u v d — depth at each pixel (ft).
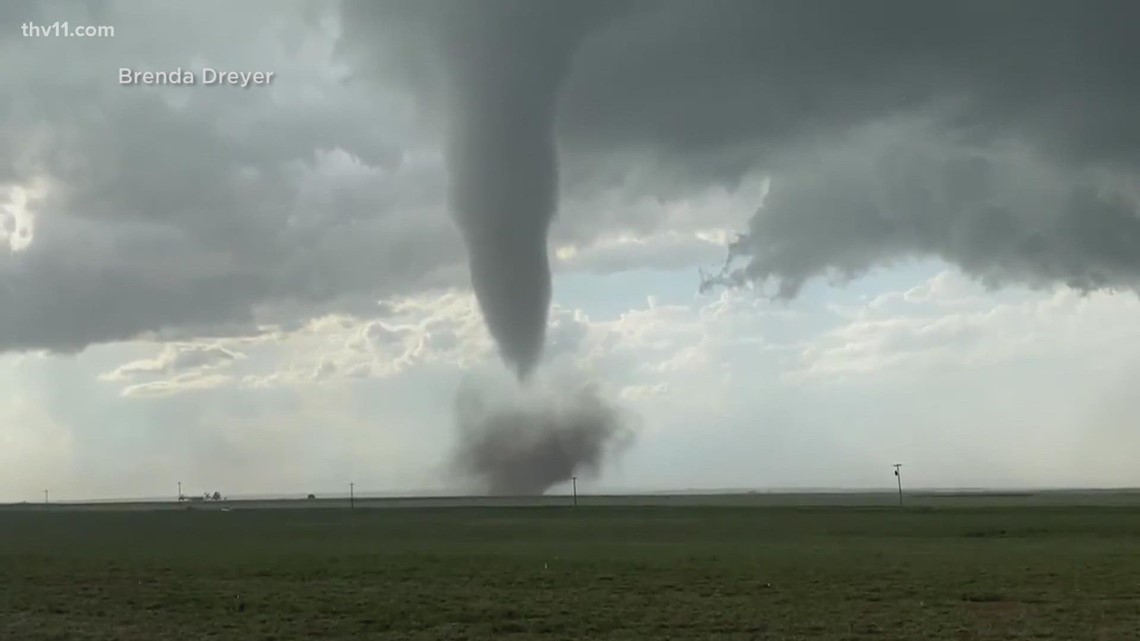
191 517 451.94
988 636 84.74
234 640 85.92
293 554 174.40
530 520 361.92
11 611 103.09
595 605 103.81
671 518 365.20
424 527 305.32
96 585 123.95
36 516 490.90
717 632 88.28
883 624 90.94
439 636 87.92
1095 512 380.58
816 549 180.86
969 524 280.10
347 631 90.58
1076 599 106.11
